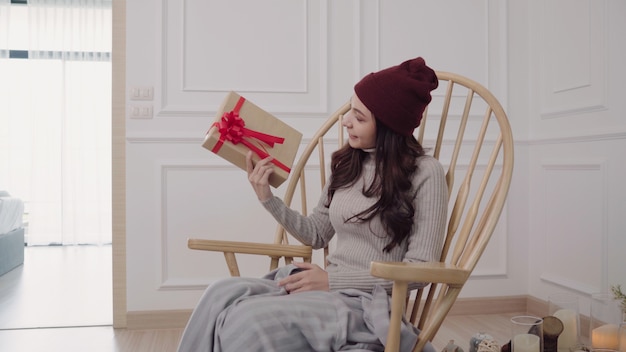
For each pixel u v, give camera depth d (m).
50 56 5.81
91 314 3.12
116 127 2.79
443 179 1.37
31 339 2.64
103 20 5.82
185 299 2.81
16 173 5.86
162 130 2.80
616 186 2.42
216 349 1.17
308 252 1.52
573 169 2.71
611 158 2.45
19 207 4.82
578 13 2.67
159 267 2.78
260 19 2.87
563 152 2.78
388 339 1.05
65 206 5.79
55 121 5.83
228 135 1.48
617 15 2.41
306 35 2.90
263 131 1.54
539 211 2.99
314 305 1.18
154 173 2.79
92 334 2.72
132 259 2.78
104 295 3.63
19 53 5.85
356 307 1.24
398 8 2.97
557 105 2.83
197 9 2.83
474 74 3.04
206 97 2.83
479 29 3.04
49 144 5.83
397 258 1.39
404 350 1.11
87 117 5.81
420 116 1.40
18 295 3.63
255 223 2.86
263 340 1.10
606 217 2.47
